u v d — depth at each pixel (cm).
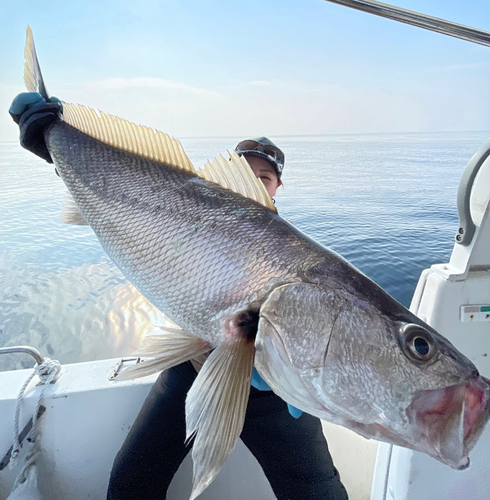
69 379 203
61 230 1158
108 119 173
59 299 703
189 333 142
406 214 1177
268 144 222
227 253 135
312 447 170
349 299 121
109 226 158
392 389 111
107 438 196
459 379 108
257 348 123
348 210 1249
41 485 192
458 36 153
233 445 117
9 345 566
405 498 166
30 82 187
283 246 133
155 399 175
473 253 159
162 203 150
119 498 165
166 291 142
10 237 1090
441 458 105
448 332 161
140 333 589
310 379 118
